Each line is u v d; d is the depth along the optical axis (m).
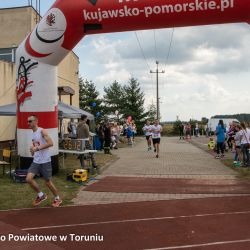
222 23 10.60
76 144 12.72
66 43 11.08
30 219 6.95
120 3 10.38
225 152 21.12
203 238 5.82
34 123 7.82
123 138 34.97
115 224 6.61
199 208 7.75
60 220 6.88
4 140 19.25
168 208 7.77
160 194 9.25
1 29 24.34
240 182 10.91
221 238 5.82
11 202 8.20
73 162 15.43
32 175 7.76
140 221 6.80
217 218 6.97
